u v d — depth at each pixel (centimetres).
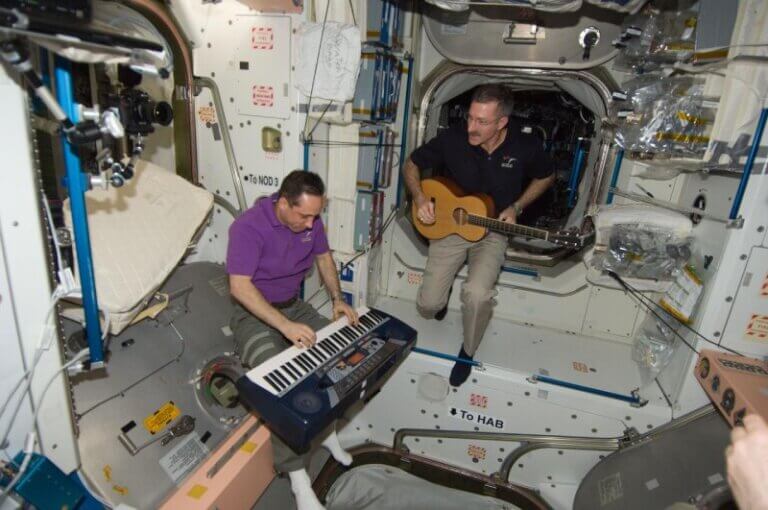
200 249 255
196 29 222
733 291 192
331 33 209
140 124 140
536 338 286
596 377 248
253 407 164
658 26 229
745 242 185
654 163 241
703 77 205
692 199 235
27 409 127
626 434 228
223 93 232
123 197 196
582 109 309
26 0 90
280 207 186
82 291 128
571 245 238
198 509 151
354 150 252
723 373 182
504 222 248
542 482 252
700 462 191
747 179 179
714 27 185
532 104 327
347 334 205
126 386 173
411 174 276
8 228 111
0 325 116
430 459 269
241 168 242
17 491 120
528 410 245
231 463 168
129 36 115
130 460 159
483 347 271
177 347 198
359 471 270
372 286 297
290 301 224
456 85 307
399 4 257
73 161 118
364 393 184
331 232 273
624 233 235
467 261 301
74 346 164
